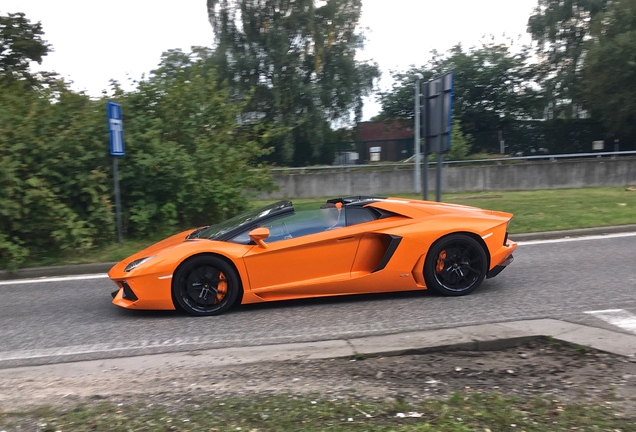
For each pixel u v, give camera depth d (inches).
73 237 403.2
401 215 260.8
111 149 412.8
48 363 192.9
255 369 176.4
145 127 474.9
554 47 1487.5
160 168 451.8
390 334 207.0
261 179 538.3
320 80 1411.2
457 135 1128.2
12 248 368.5
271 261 244.8
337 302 259.9
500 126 1414.9
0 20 1033.5
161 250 253.1
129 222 461.4
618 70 1176.2
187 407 146.7
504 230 268.7
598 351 181.0
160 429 133.5
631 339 191.2
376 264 254.7
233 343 205.9
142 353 199.2
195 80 525.3
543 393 151.0
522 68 1381.6
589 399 146.2
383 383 161.5
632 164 978.7
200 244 245.9
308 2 1320.1
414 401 147.3
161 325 233.8
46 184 403.5
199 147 500.4
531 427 129.6
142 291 240.5
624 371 164.9
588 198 680.4
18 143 402.9
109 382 170.1
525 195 810.2
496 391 153.3
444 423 132.0
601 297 253.8
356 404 145.0
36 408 150.3
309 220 254.7
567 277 298.5
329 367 175.6
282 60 1285.7
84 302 286.5
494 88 1395.2
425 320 225.1
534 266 332.2
